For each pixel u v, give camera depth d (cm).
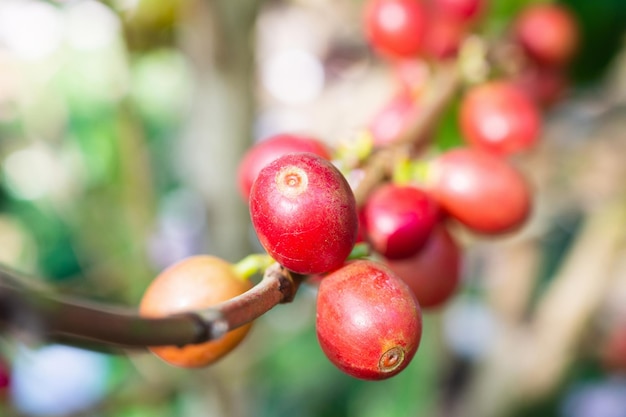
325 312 11
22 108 34
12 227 37
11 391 19
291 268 11
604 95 34
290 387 35
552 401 33
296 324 32
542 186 30
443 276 16
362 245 12
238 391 25
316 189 11
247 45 22
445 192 16
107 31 31
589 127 35
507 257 30
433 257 15
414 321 11
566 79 26
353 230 11
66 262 37
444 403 32
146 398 23
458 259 16
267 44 52
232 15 22
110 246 30
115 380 29
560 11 23
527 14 23
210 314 10
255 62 23
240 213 23
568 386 34
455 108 24
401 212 14
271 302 11
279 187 11
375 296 11
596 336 33
